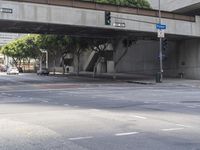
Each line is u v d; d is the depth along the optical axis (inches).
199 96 972.6
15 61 4436.5
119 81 1911.9
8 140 382.3
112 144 361.1
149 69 2507.4
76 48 2539.4
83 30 1775.3
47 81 1974.7
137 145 356.8
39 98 939.3
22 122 507.8
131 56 2726.4
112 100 858.8
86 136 402.3
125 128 454.0
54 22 1503.4
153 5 2400.3
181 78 2146.9
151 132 426.0
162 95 1010.7
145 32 1830.7
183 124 484.7
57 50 2812.5
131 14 1732.3
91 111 635.5
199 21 2016.5
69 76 2630.4
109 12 1510.8
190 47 2143.2
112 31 1804.9
